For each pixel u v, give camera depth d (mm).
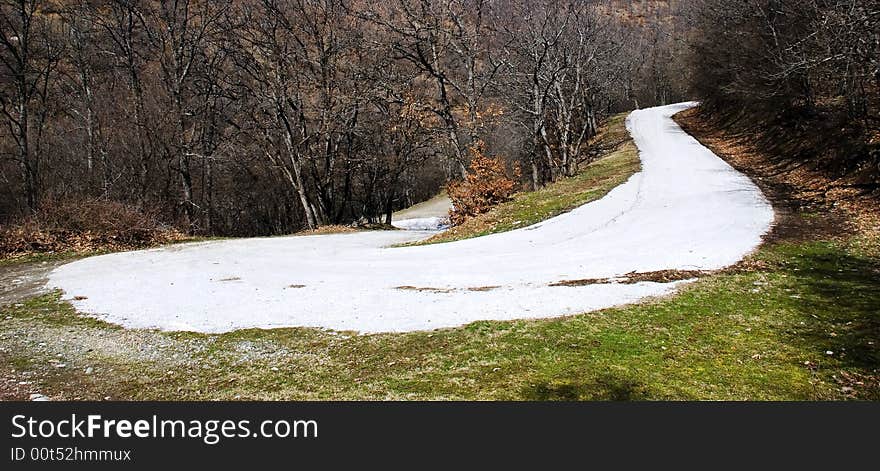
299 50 28219
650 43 69562
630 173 24375
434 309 9203
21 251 16531
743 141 29922
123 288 11961
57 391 6676
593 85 34500
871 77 17547
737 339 7305
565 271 11344
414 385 6375
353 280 11750
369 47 26406
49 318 9914
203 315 9617
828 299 8672
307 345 7895
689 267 10898
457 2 25594
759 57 27641
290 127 29078
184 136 27062
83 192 25844
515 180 25641
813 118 23578
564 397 5910
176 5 26438
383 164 32312
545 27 27891
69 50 26094
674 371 6422
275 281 12094
